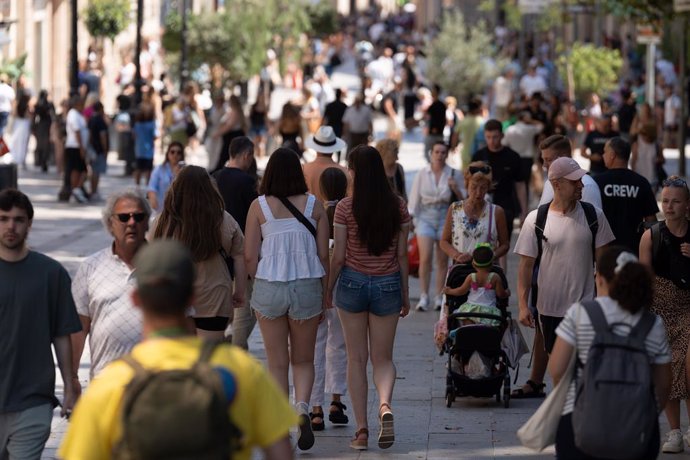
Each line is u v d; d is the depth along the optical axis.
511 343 27.09
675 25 107.50
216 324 22.19
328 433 24.86
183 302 11.78
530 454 23.39
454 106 91.88
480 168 31.41
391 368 23.59
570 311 16.62
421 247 37.91
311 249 23.08
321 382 25.22
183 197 21.69
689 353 22.39
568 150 26.31
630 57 120.19
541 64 121.69
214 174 29.78
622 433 15.59
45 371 18.48
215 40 114.06
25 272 18.42
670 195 22.70
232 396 11.48
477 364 26.61
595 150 51.16
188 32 114.06
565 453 16.44
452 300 27.66
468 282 27.22
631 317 16.34
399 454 23.34
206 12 116.44
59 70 116.81
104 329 18.50
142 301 11.77
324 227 23.31
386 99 88.75
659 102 100.31
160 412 10.84
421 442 24.25
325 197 26.56
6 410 18.30
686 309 22.97
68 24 117.75
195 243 21.61
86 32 122.69
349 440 24.31
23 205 18.23
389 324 23.52
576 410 15.93
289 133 58.09
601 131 51.16
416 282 43.16
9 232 18.16
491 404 27.30
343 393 25.64
